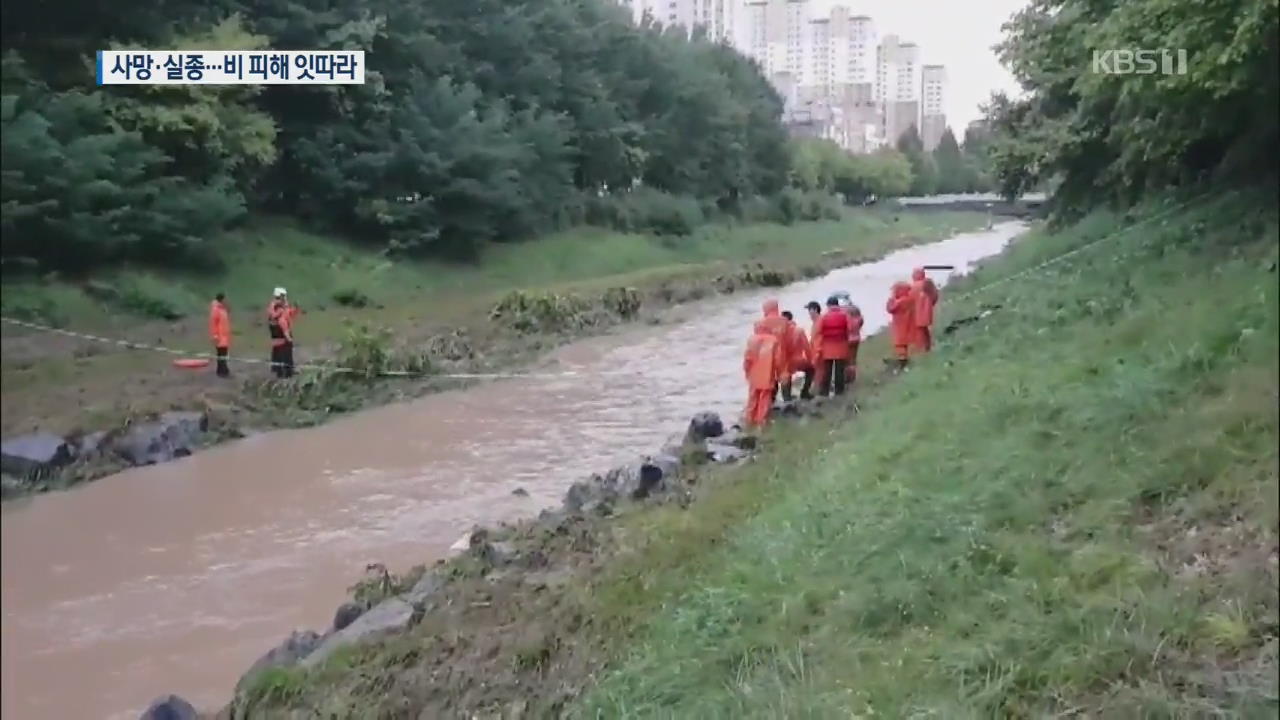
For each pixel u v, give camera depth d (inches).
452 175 1138.0
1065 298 589.9
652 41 2005.4
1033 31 728.3
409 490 520.1
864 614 265.0
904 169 3181.6
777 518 357.4
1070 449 330.0
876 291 1406.3
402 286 1027.9
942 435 388.8
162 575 402.6
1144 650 218.4
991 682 221.8
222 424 621.9
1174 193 706.2
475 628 320.8
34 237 732.0
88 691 307.9
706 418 570.6
